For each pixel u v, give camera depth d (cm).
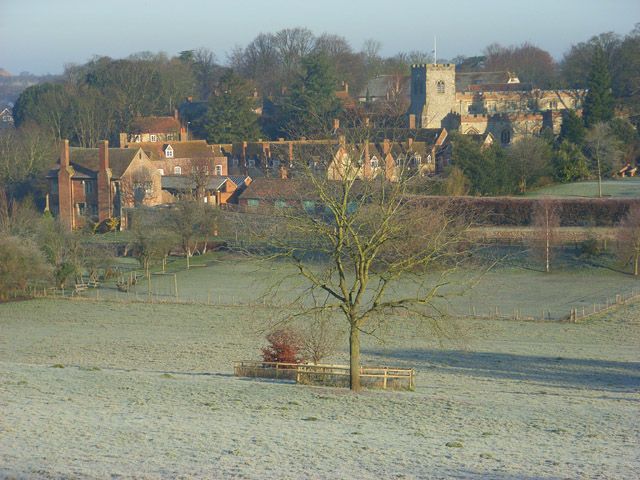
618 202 19662
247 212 19900
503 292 15450
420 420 7100
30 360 10431
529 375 9906
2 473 4844
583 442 6425
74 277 16612
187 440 5894
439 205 16800
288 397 7931
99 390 7900
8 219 18150
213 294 15450
